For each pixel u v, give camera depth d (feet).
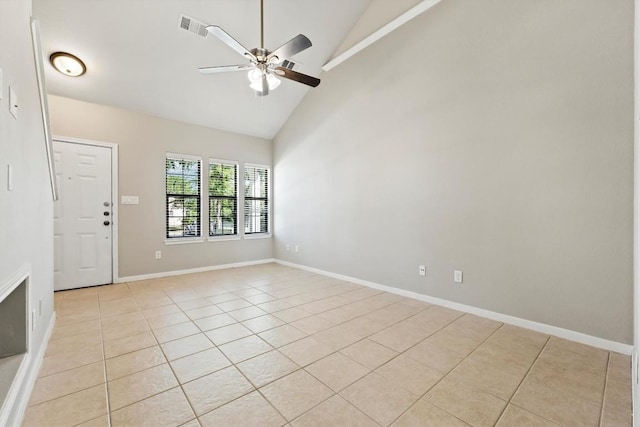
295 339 7.67
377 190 12.42
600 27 7.07
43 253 7.13
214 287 12.82
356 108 13.30
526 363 6.45
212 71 9.66
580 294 7.42
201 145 16.14
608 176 7.00
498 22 8.74
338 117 14.24
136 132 14.03
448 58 9.93
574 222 7.48
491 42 8.89
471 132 9.37
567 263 7.61
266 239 18.97
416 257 11.01
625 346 6.81
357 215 13.35
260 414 4.86
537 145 8.05
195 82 13.41
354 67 13.33
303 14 11.95
